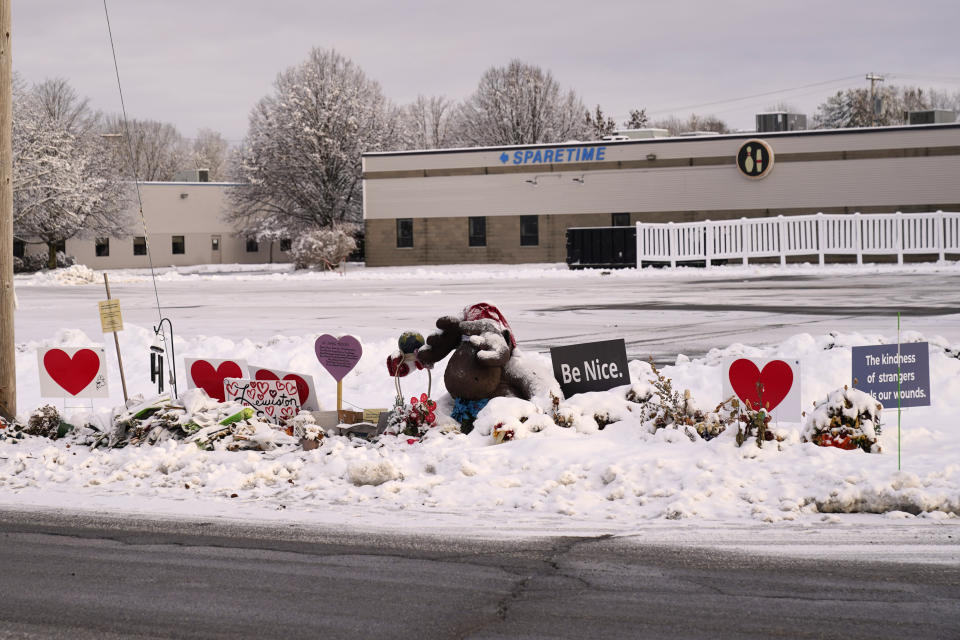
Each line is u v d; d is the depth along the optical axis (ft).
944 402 36.94
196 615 18.47
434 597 19.21
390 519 24.84
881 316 72.59
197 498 27.53
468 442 32.01
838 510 24.20
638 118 299.79
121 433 34.91
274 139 222.69
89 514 26.07
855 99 341.21
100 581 20.57
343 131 223.71
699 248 153.69
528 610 18.39
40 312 99.66
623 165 175.32
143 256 263.49
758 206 167.32
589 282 128.57
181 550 22.67
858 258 147.02
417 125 338.34
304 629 17.67
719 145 168.86
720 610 18.13
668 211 173.06
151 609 18.84
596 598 18.93
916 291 95.81
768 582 19.56
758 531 22.90
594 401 34.12
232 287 140.46
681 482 26.37
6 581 20.66
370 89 230.27
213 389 38.19
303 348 56.34
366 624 17.87
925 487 25.05
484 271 172.65
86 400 46.62
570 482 27.04
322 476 29.22
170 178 416.05
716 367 43.50
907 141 158.20
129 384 50.11
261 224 235.20
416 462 29.81
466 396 34.53
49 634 17.67
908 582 19.38
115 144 261.44
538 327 70.85
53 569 21.45
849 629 17.10
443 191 187.83
